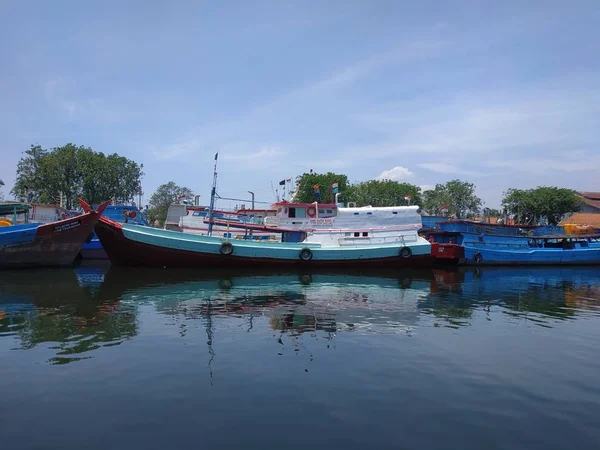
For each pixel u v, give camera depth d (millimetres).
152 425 6223
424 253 29219
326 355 9562
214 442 5793
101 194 59000
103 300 15555
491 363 9391
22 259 24578
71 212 36750
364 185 71312
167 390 7445
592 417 6871
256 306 15078
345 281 22734
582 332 12477
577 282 25484
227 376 8148
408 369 8820
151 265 25812
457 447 5863
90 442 5734
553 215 63969
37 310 13711
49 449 5559
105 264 29438
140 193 58219
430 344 10727
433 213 72500
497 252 35438
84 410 6660
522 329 12719
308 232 29141
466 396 7551
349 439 5969
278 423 6355
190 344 10164
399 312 14688
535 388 8008
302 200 63969
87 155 57875
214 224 28062
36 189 56938
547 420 6730
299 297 17234
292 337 11000
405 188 71000
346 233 29422
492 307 16328
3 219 27109
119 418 6414
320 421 6457
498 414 6891
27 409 6672
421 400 7320
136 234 24797
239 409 6781
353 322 12930
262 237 29500
